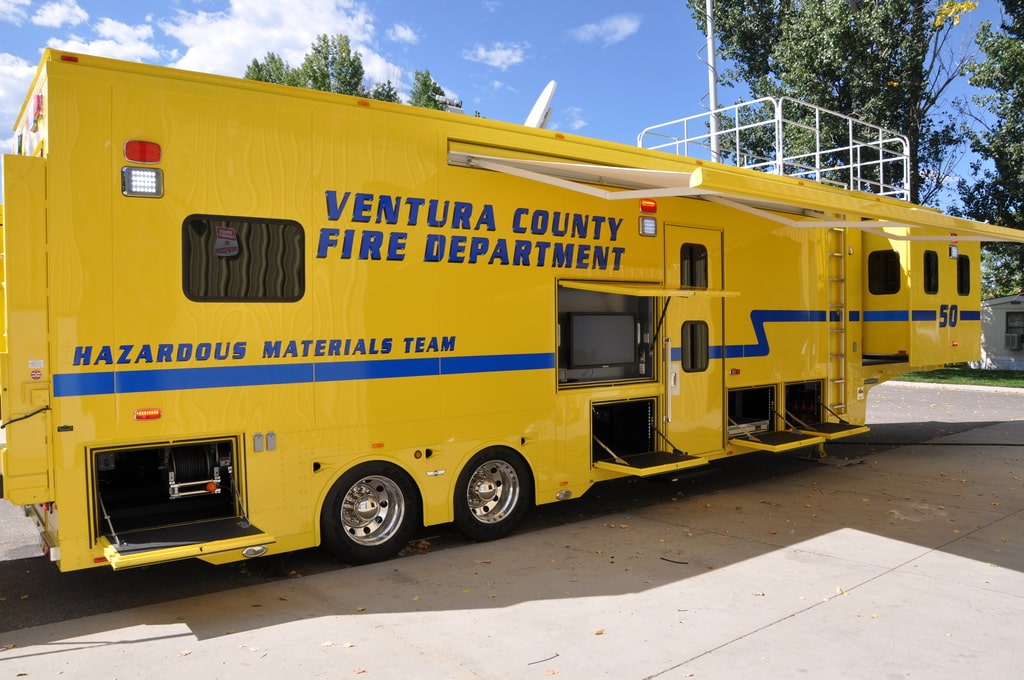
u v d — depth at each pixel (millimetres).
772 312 7988
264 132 4711
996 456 9492
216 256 4551
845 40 18984
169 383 4410
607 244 6445
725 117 22719
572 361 6277
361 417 5094
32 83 4570
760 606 4461
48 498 4090
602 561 5355
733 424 7805
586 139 6293
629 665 3689
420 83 32406
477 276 5625
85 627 4258
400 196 5234
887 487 7770
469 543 5812
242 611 4449
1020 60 19750
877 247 9148
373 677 3578
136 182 4297
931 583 4852
